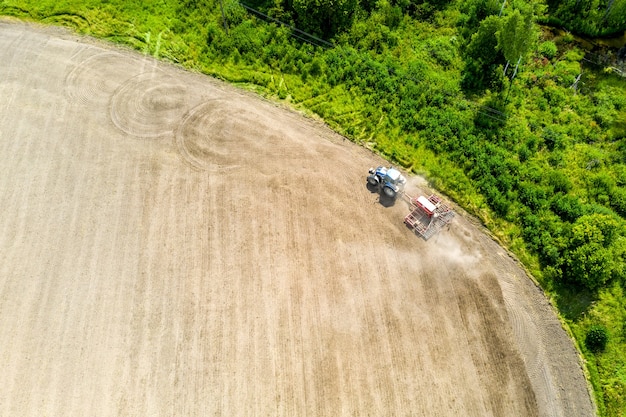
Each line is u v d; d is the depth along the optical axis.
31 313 28.67
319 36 42.03
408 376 27.34
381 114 37.81
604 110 38.38
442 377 27.39
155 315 28.83
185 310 29.06
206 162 35.19
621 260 30.53
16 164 34.44
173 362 27.36
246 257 31.11
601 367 27.66
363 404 26.47
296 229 32.34
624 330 28.62
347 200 33.78
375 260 31.31
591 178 34.44
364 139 36.81
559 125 37.66
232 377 27.00
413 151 36.12
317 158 35.69
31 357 27.27
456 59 41.47
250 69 40.28
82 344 27.78
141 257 30.89
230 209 33.03
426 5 44.47
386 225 32.75
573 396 26.98
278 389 26.73
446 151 36.12
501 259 31.61
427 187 34.56
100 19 42.59
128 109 37.56
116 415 25.77
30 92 38.09
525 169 34.66
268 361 27.56
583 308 29.53
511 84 39.50
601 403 26.73
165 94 38.56
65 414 25.69
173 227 32.19
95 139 35.88
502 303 29.91
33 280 29.83
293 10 42.91
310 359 27.69
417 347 28.27
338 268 30.88
